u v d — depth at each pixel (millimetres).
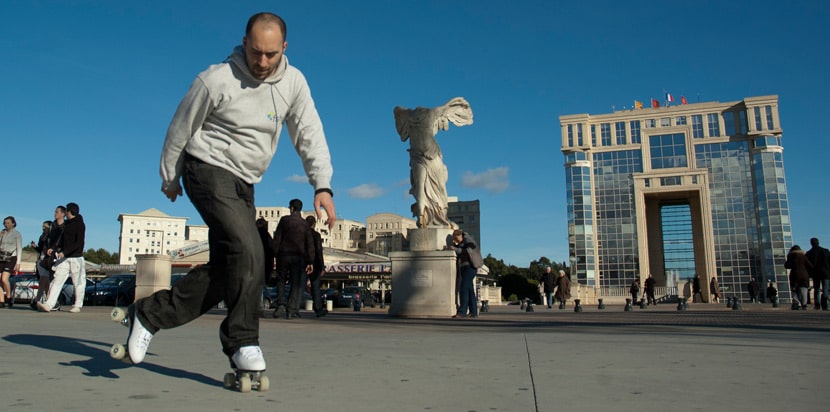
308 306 20062
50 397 2336
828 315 12664
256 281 2689
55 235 11070
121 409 2145
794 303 17562
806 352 4277
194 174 2791
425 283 11297
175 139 2863
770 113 55344
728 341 5238
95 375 2900
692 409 2252
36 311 10844
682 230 61594
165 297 2889
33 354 3666
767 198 54250
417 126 12133
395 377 3025
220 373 3068
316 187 3086
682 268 60594
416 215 12023
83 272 10820
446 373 3176
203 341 4883
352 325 8023
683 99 61531
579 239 58688
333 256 60625
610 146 60062
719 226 55969
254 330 2674
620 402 2381
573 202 59500
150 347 4355
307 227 10195
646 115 59500
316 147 3164
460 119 12461
